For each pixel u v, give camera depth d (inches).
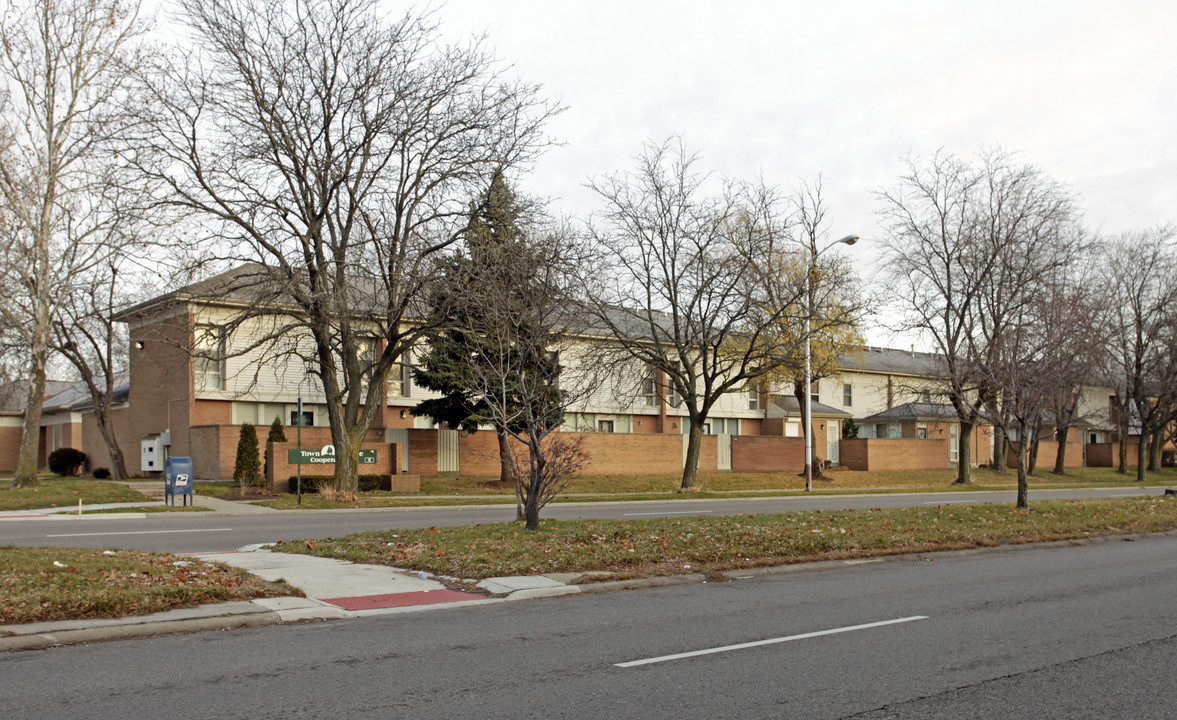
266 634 326.3
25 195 1005.8
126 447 1647.4
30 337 1049.5
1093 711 236.7
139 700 239.0
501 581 432.1
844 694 249.4
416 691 249.8
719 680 263.3
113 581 376.5
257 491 1123.3
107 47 1017.5
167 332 1451.8
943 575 489.7
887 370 2475.4
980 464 2213.3
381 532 598.5
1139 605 396.8
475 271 903.7
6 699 238.8
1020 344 903.7
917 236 1541.6
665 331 1274.6
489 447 1555.1
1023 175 1483.8
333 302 968.3
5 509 909.8
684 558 506.6
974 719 228.7
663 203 1200.2
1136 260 1958.7
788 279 1412.4
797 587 445.1
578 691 250.7
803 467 1835.6
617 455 1577.3
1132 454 2571.4
